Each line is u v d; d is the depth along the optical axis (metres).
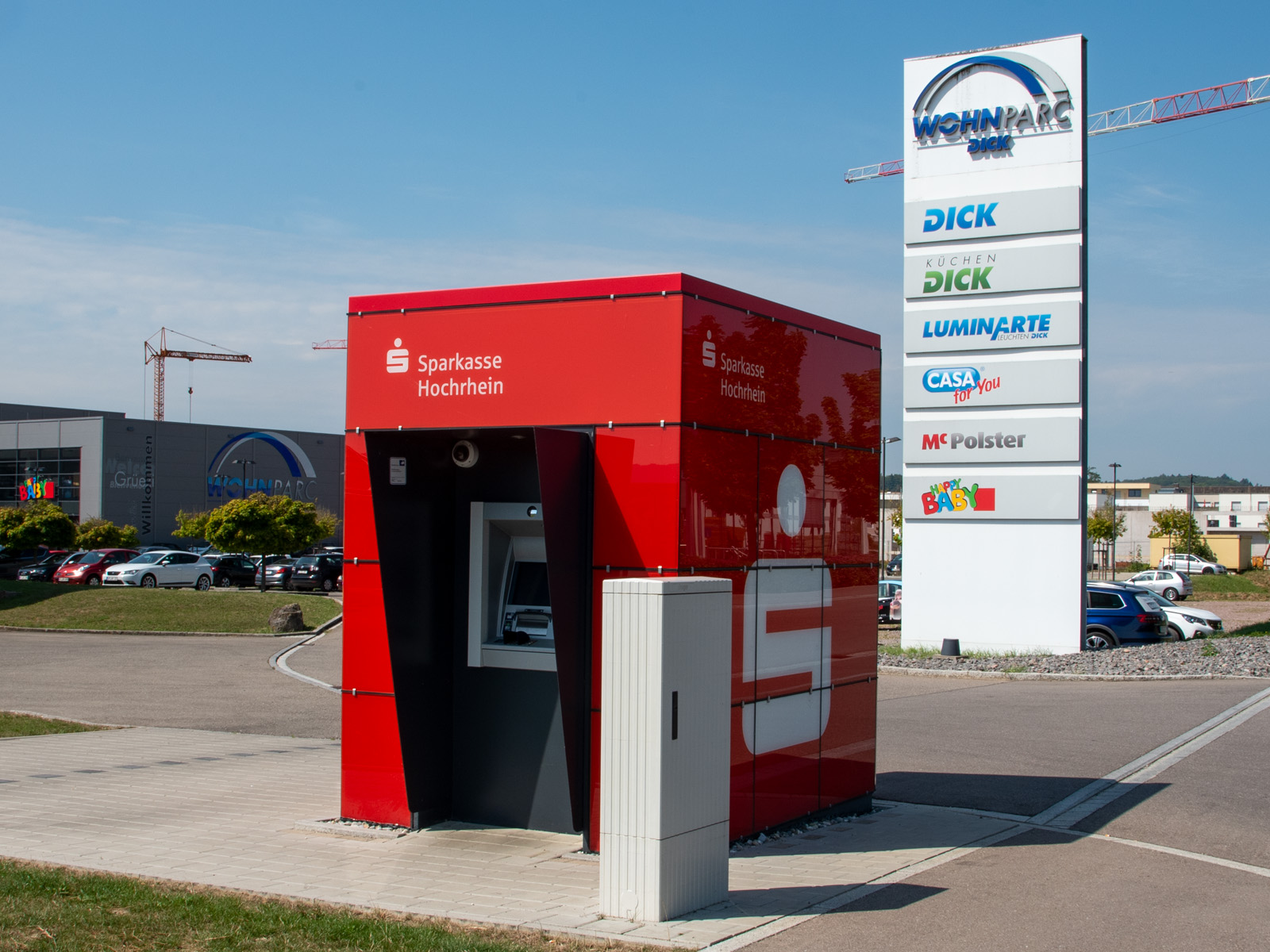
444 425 7.55
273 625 27.59
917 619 23.75
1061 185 23.11
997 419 23.33
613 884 5.72
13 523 54.69
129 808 8.50
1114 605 23.66
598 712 7.04
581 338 7.14
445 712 8.01
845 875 6.60
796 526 7.99
